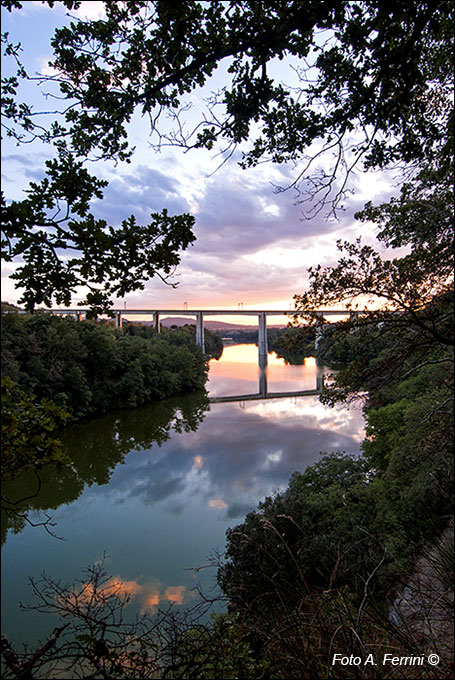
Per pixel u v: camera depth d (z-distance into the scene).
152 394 56.91
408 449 11.04
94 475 25.55
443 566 3.55
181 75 2.41
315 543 8.32
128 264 2.03
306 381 84.38
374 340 6.64
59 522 18.36
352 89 3.00
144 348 57.31
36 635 8.68
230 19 2.34
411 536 6.39
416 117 3.71
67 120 2.44
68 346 39.78
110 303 2.08
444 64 3.92
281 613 2.86
